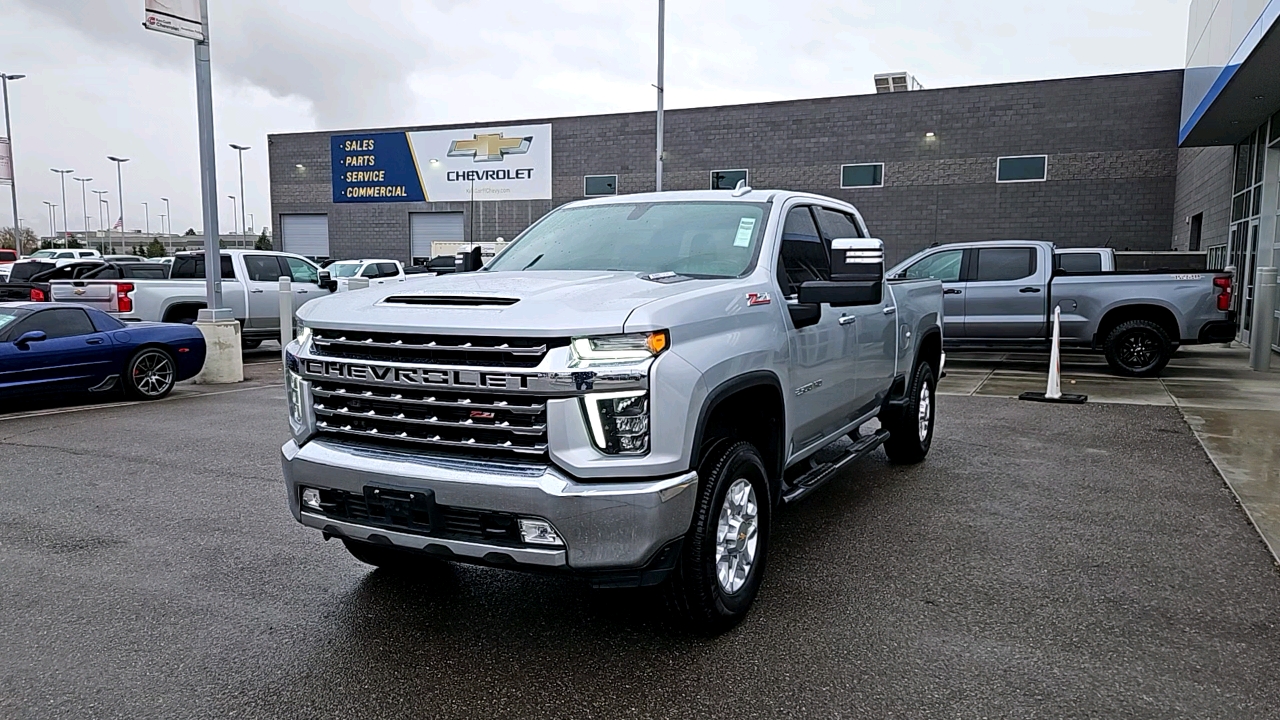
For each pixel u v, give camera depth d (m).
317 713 3.04
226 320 11.89
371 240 34.75
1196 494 5.78
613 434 3.07
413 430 3.31
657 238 4.52
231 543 4.87
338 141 34.50
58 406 9.70
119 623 3.79
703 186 28.88
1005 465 6.65
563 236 4.85
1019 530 5.06
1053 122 24.42
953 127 25.55
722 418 3.80
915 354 6.28
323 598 4.08
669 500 3.13
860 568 4.45
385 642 3.61
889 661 3.41
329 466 3.38
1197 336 11.65
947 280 12.98
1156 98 23.33
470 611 3.93
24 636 3.66
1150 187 23.61
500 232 32.84
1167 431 7.90
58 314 9.51
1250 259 15.61
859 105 26.59
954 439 7.61
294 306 15.53
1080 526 5.12
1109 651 3.49
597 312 3.11
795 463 4.46
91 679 3.28
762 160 28.00
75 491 5.98
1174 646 3.53
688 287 3.60
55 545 4.83
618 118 30.42
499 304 3.26
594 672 3.34
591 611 3.92
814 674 3.31
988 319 12.68
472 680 3.28
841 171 27.05
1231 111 13.80
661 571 3.26
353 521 3.42
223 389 11.20
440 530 3.22
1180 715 3.00
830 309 4.64
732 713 3.04
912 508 5.51
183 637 3.66
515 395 3.07
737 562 3.74
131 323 10.45
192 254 15.11
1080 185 24.31
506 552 3.10
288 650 3.53
